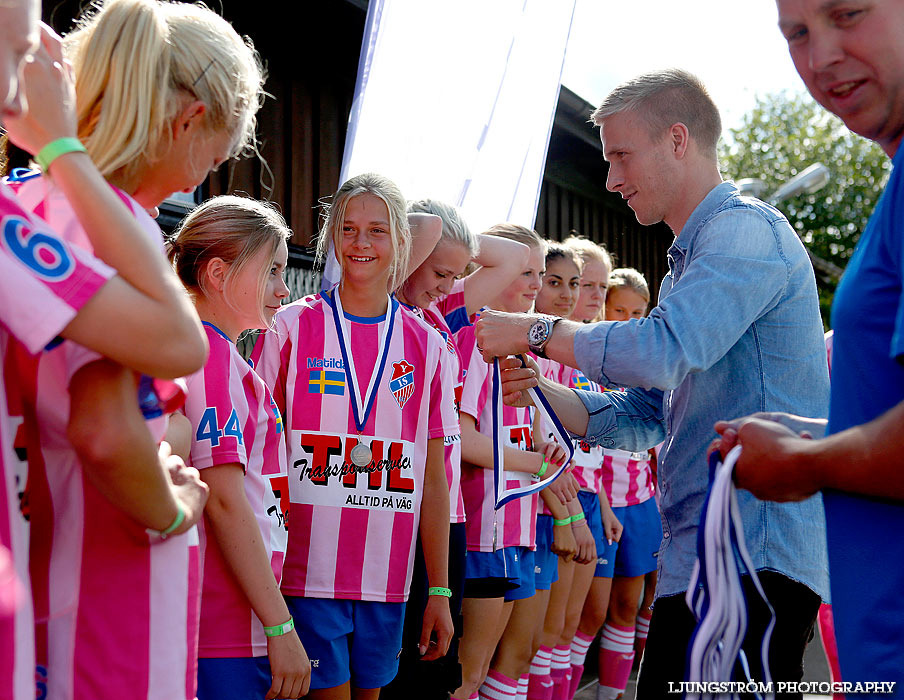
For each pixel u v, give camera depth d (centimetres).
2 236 99
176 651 128
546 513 349
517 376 212
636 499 434
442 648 242
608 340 184
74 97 112
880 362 115
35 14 98
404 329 245
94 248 106
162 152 126
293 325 233
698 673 123
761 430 125
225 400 184
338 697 222
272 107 460
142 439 113
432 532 245
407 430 237
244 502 183
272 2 440
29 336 98
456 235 286
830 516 121
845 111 131
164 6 133
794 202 1870
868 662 114
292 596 220
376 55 317
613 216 910
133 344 103
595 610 411
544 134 359
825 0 125
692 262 190
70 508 120
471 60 340
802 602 177
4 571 94
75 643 118
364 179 244
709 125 204
